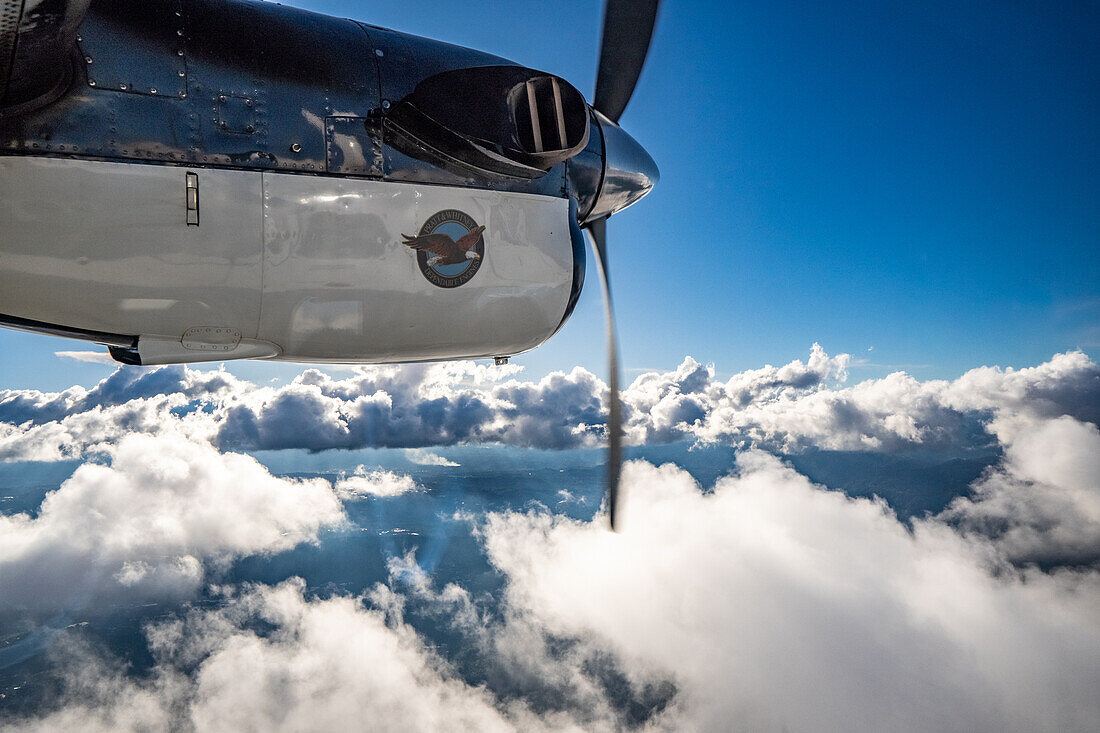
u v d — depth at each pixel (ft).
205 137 6.06
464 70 6.89
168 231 5.91
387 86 6.86
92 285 5.88
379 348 7.11
